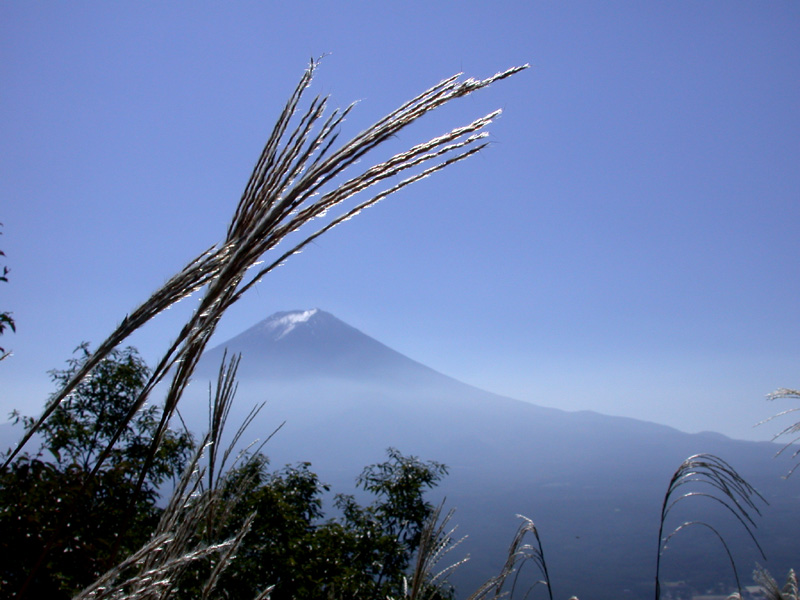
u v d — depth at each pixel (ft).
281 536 27.66
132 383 27.02
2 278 11.36
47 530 7.41
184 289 2.60
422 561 7.68
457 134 2.53
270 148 2.93
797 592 12.04
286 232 2.56
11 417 20.92
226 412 4.76
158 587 2.79
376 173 2.53
